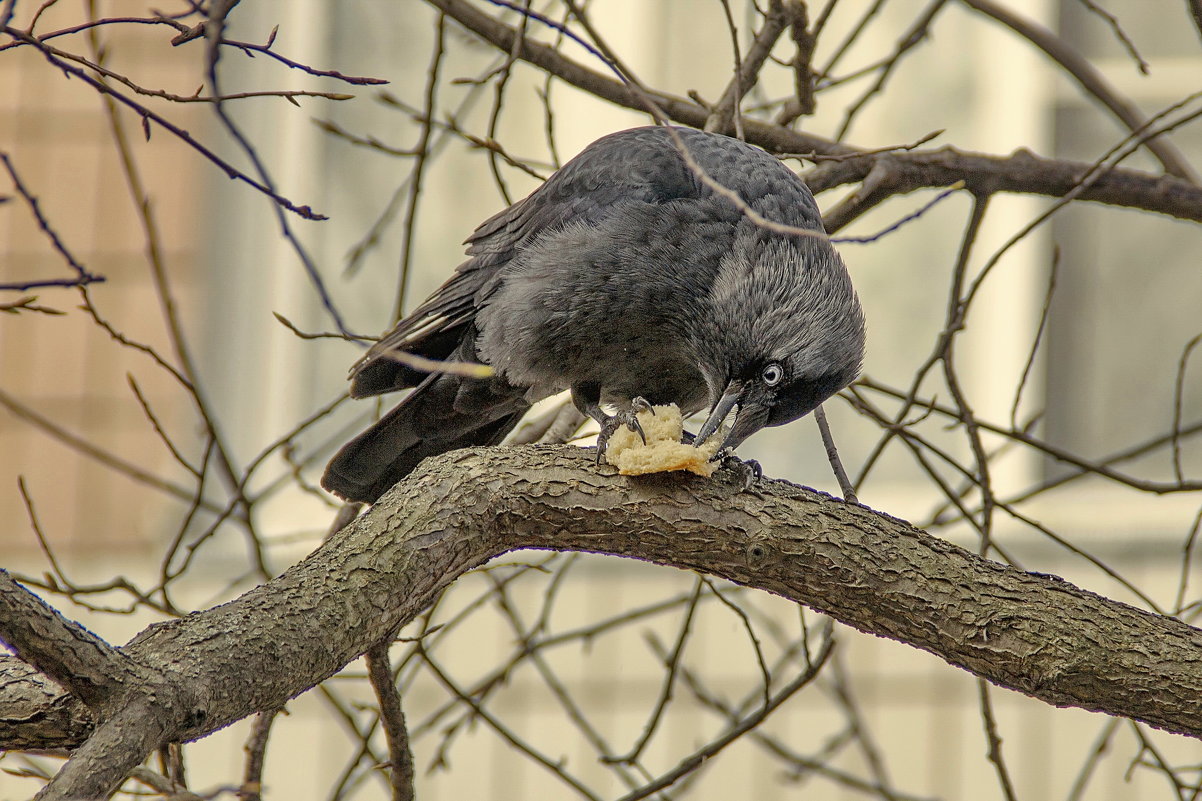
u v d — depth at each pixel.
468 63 13.66
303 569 5.56
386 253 13.47
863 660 12.23
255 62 13.27
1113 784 11.91
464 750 12.22
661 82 13.39
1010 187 8.63
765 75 13.25
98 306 12.67
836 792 12.06
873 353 13.27
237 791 5.51
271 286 13.11
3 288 5.31
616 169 8.00
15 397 12.47
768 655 12.29
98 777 4.49
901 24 13.40
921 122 13.31
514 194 13.62
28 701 5.31
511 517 6.04
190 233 12.94
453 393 8.44
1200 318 13.30
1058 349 13.30
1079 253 13.43
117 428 12.55
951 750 12.07
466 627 12.34
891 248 13.39
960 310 8.13
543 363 8.08
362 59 13.59
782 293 7.64
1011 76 13.29
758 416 7.75
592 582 12.45
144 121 4.85
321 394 13.12
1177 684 5.58
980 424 7.77
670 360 8.09
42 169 12.73
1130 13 13.49
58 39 12.78
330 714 12.14
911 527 6.05
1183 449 13.15
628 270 7.70
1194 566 12.09
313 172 13.39
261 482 12.73
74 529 12.33
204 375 12.84
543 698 12.27
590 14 13.44
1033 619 5.74
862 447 13.05
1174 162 9.53
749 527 5.99
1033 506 12.52
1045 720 12.09
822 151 8.66
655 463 5.93
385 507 5.89
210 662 5.04
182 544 12.37
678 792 8.12
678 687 12.27
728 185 7.71
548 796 12.16
